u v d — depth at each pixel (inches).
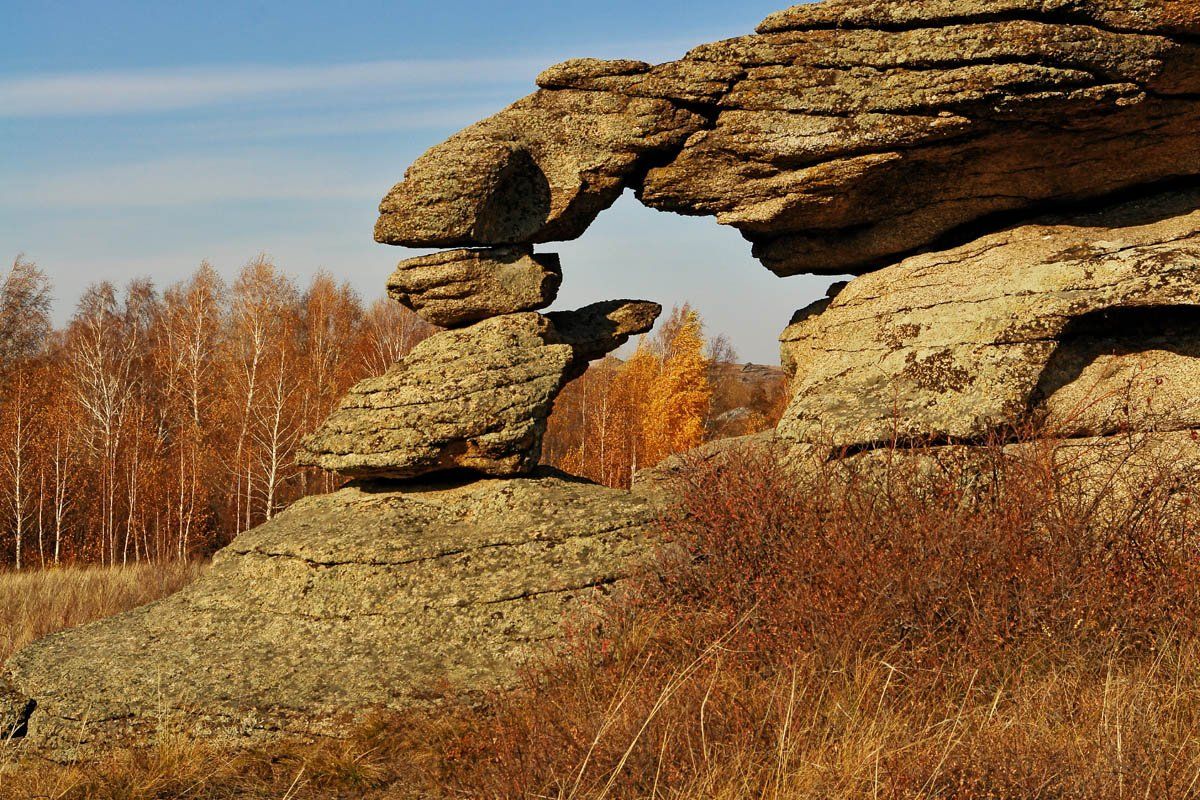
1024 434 339.3
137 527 1264.8
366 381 424.2
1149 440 349.7
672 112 423.8
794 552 289.1
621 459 1492.4
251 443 1279.5
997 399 366.6
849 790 191.3
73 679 336.8
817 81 401.4
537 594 344.2
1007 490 299.9
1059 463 329.4
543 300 439.8
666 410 1384.1
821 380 425.4
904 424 372.8
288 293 1491.1
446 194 414.3
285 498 1318.9
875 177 410.6
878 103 390.6
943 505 301.4
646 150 428.8
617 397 1633.9
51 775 295.7
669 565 319.3
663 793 203.3
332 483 1378.0
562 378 449.1
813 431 393.4
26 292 1469.0
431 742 292.8
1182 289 358.0
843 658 242.1
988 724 213.5
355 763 284.8
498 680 316.2
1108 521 296.5
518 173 432.8
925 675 242.4
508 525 373.4
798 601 267.3
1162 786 183.8
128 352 1579.7
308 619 353.7
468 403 396.5
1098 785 183.0
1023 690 229.8
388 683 318.7
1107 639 252.1
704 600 301.4
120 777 284.2
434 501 397.4
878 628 255.0
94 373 1391.5
